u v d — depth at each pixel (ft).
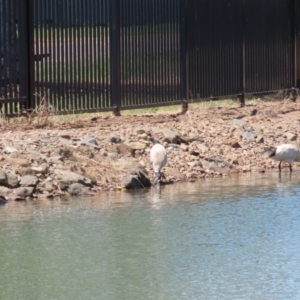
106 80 86.84
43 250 50.21
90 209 60.39
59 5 82.28
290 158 76.38
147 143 76.84
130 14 88.22
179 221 57.00
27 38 80.38
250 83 103.19
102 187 67.31
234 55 100.68
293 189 68.13
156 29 90.94
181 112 94.94
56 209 60.34
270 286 44.29
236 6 100.42
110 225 55.88
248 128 88.69
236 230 54.85
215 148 80.69
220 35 98.63
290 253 50.03
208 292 43.29
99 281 45.06
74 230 54.49
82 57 84.53
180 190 67.72
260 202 63.05
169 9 92.22
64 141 73.87
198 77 96.12
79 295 42.91
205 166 75.56
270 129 89.97
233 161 78.43
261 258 49.03
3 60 79.00
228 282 44.91
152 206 61.57
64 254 49.55
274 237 53.31
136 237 53.06
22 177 65.05
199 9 95.66
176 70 93.50
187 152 77.71
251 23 102.68
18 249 50.47
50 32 81.92
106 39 86.28
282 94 108.17
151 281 45.06
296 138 87.97
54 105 82.94
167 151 76.74
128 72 88.58
